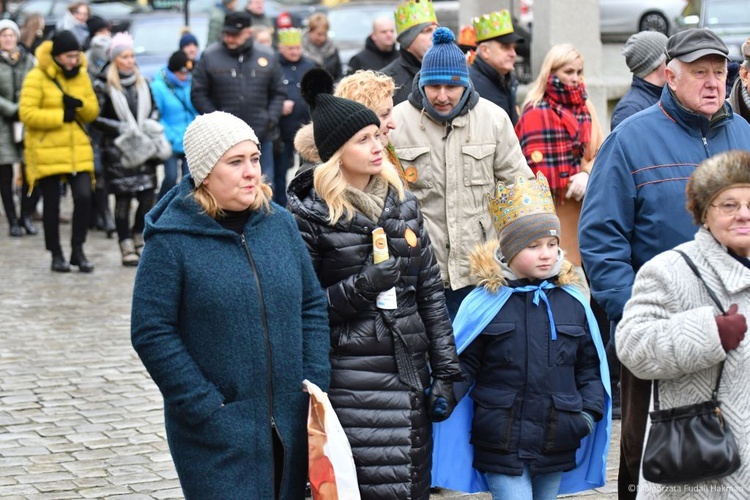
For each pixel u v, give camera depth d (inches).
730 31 1740.9
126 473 638.5
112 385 806.5
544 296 497.7
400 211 478.0
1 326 971.9
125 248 1243.8
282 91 1246.3
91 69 1373.0
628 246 504.1
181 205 429.7
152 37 2278.5
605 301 498.3
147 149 1225.4
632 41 711.1
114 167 1233.4
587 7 1113.4
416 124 637.9
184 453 428.1
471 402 509.0
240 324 423.5
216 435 419.8
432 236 636.1
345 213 470.9
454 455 509.0
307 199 479.5
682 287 393.1
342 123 470.0
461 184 634.2
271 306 429.4
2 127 1368.1
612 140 511.8
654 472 392.5
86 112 1173.7
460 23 1291.8
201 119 429.1
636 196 504.1
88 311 1028.5
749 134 516.4
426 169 634.8
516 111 849.5
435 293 487.5
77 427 716.0
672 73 502.3
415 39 797.9
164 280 421.4
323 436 427.5
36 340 927.0
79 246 1202.6
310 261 454.3
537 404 493.7
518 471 493.7
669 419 394.0
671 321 384.8
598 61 1123.9
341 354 469.1
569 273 503.2
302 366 440.1
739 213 388.8
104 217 1432.1
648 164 502.0
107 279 1169.4
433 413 477.7
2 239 1407.5
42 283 1147.3
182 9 2527.1
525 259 494.6
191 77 1259.2
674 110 504.7
